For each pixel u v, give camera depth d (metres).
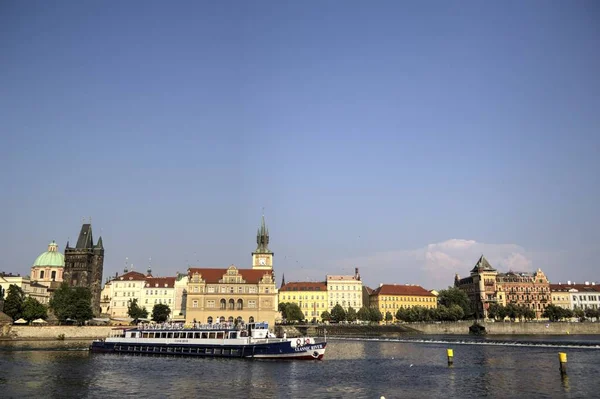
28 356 122.44
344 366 105.88
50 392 77.25
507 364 106.12
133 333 135.62
